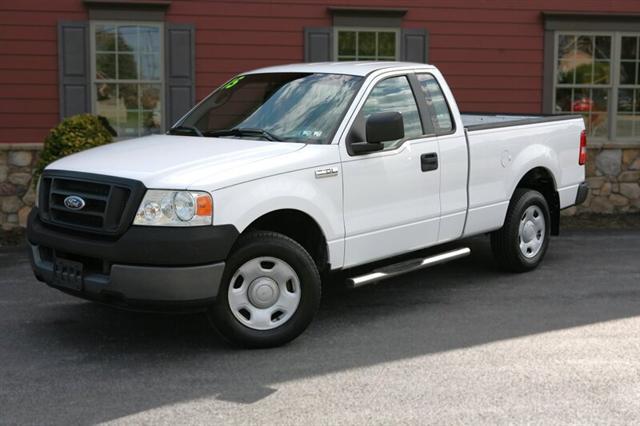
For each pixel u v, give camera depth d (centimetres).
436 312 628
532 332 575
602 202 1081
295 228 584
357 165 579
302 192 543
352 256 584
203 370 500
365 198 586
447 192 653
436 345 547
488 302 655
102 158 549
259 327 536
